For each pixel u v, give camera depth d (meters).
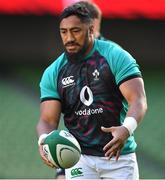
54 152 15.14
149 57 52.34
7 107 44.25
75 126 16.50
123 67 15.64
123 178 16.50
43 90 16.61
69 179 17.00
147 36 52.34
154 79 50.22
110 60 15.81
